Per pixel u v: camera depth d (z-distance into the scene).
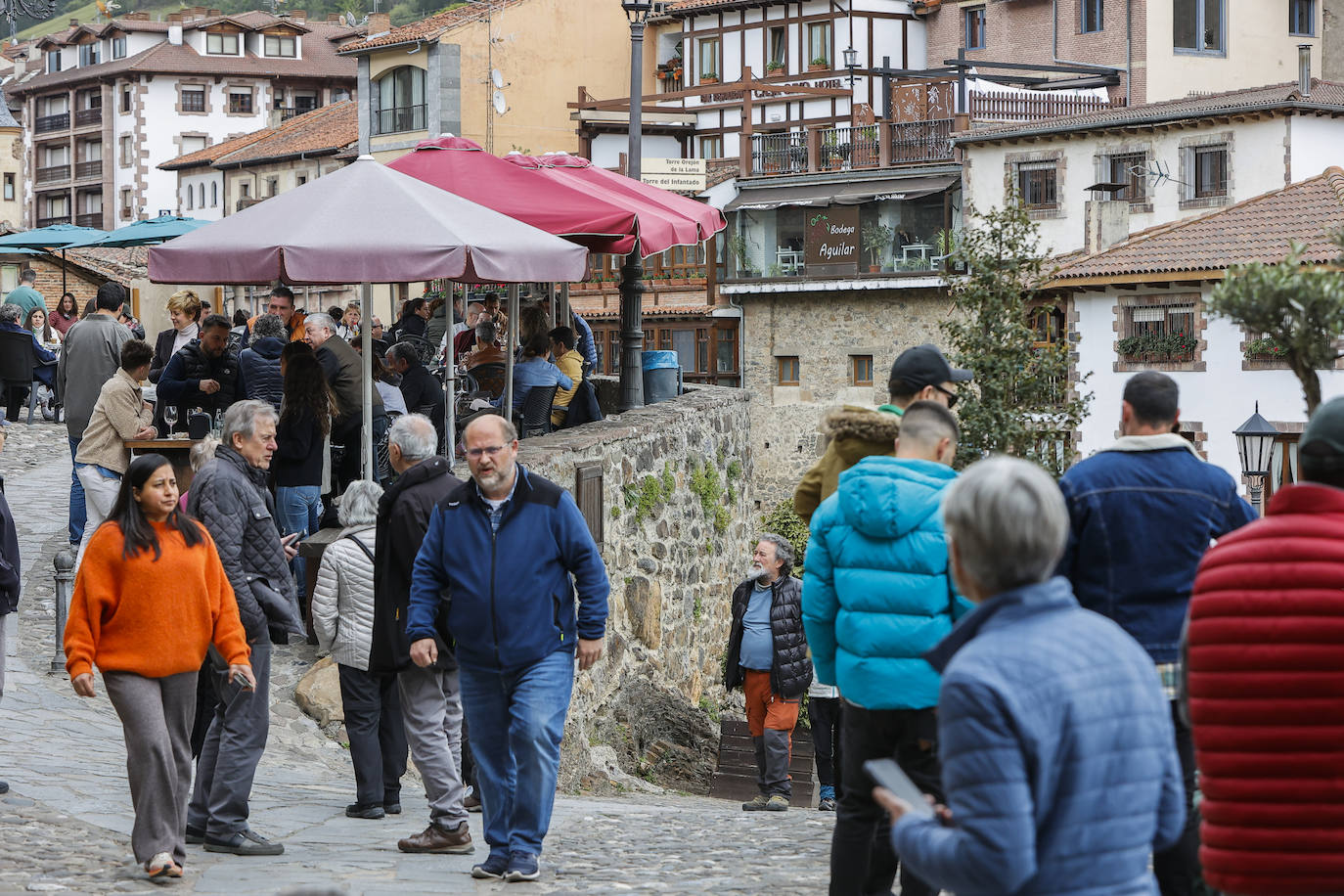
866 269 46.75
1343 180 35.12
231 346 16.14
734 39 56.88
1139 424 5.77
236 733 7.77
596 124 55.31
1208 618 4.22
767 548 12.81
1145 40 49.50
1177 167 40.66
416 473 8.07
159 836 7.01
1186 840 5.55
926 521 5.72
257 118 99.50
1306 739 4.04
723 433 20.53
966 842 3.21
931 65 55.00
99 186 101.75
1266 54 51.94
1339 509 4.20
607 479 16.02
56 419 27.14
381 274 11.40
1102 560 5.66
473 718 7.39
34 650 12.59
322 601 8.93
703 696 18.95
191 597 7.02
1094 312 37.34
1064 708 3.25
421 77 58.06
